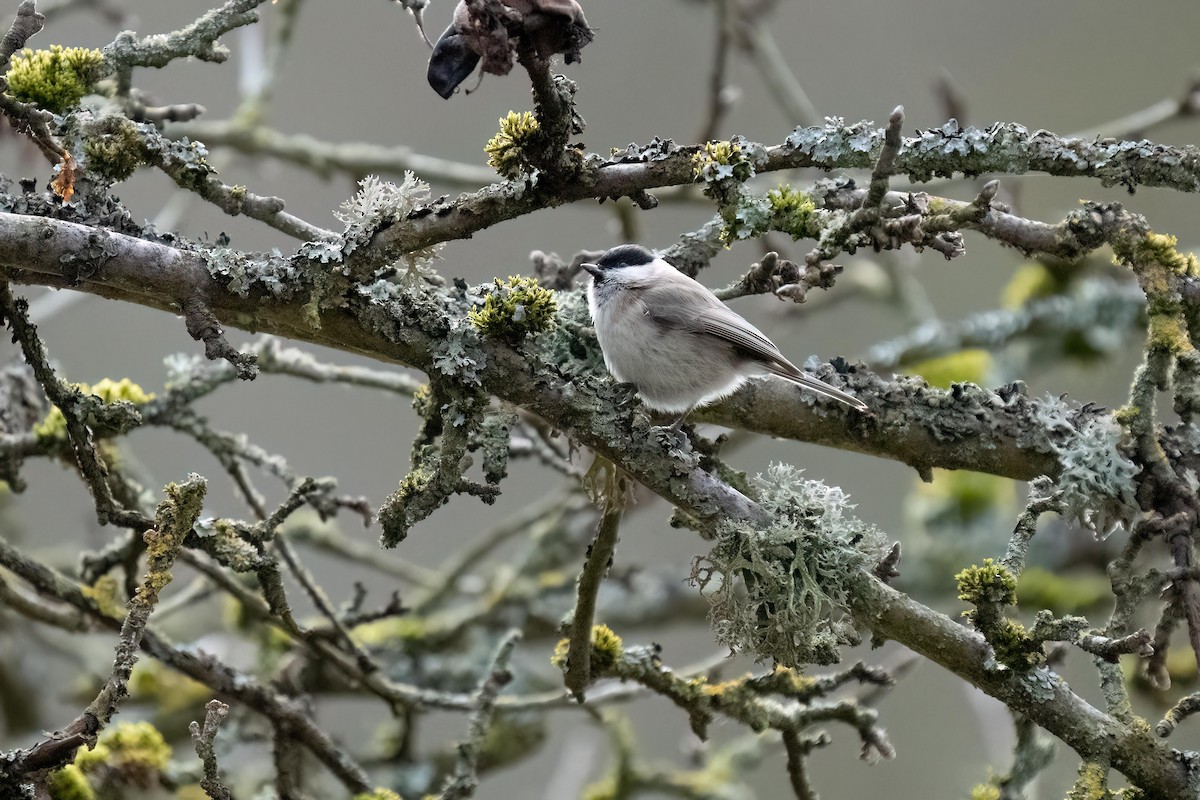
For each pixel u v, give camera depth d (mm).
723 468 7730
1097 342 13734
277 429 15547
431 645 11672
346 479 15383
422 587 12211
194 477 6383
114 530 12406
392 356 6766
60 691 12633
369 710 14328
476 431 6727
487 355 6762
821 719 8086
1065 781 12609
